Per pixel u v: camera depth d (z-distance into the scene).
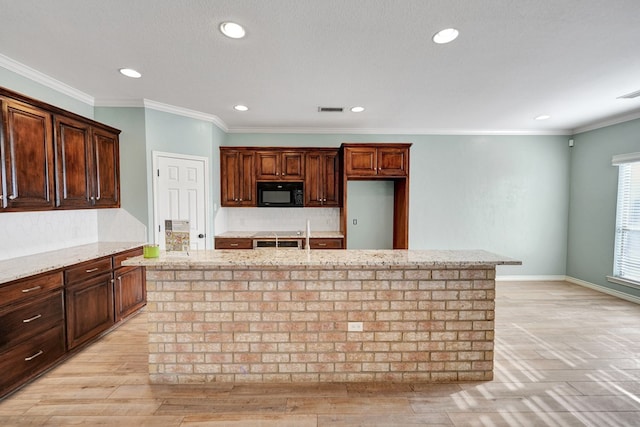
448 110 3.82
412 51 2.31
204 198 4.10
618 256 4.18
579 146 4.74
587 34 2.06
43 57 2.42
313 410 1.90
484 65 2.55
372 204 4.95
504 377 2.25
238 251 2.43
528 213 4.93
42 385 2.13
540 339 2.86
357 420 1.81
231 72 2.70
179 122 3.80
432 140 4.82
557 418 1.83
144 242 3.50
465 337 2.20
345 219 4.36
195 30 2.03
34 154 2.44
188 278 2.14
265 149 4.54
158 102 3.54
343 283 2.16
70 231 3.17
